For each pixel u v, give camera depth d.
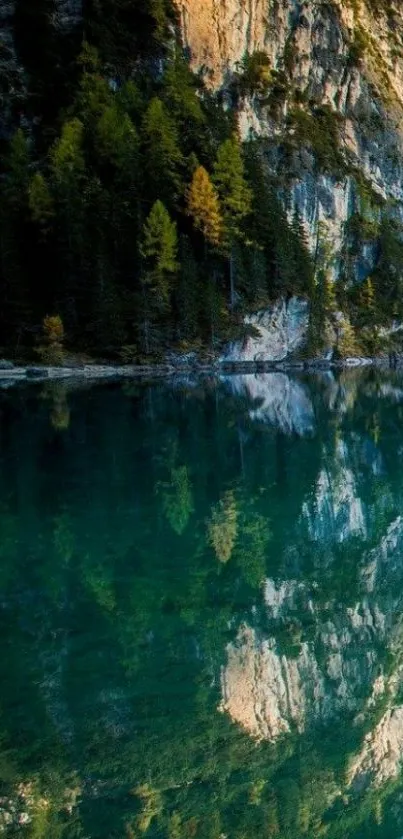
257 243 92.06
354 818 8.70
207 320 82.62
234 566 16.55
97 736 9.72
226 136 100.31
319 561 17.39
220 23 109.44
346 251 119.81
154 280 79.56
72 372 73.12
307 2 123.94
